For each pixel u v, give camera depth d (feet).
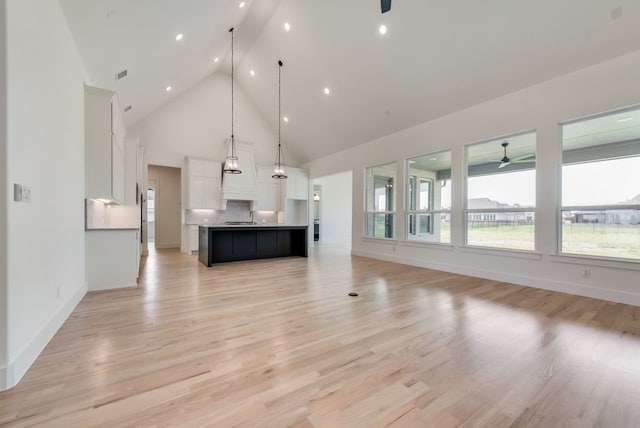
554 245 12.32
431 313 9.44
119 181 14.80
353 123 21.26
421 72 14.89
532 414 4.70
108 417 4.53
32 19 6.37
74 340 7.32
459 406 4.89
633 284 10.30
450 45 13.00
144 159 23.18
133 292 11.78
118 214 17.93
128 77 14.73
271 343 7.22
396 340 7.43
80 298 10.61
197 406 4.83
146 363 6.22
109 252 12.17
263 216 28.81
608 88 10.71
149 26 11.46
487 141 14.85
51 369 5.95
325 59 17.67
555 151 12.21
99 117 11.62
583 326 8.38
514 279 13.55
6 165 5.28
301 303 10.43
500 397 5.14
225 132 26.32
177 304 10.25
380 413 4.69
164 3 10.55
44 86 7.04
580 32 10.42
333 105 20.75
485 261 14.75
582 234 11.94
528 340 7.45
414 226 19.11
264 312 9.46
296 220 30.50
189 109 24.80
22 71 5.88
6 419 4.45
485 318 9.00
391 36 14.10
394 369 6.04
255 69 22.70
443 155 17.62
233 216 27.45
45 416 4.54
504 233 14.58
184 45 15.12
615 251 11.22
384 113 18.79
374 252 21.47
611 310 9.75
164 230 28.76
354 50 15.94
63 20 8.45
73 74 9.57
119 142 14.53
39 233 6.70
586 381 5.64
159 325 8.33
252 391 5.25
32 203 6.32
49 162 7.35
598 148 11.93
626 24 9.64
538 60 11.85
